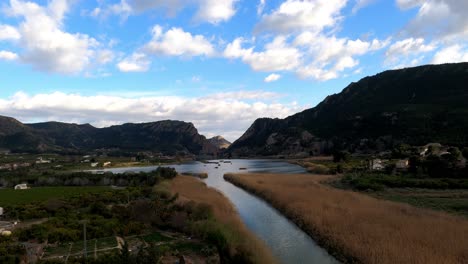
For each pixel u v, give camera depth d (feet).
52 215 233.76
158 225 192.24
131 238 169.07
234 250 136.26
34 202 276.41
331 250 141.79
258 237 162.61
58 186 417.08
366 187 283.18
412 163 372.17
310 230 171.12
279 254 141.59
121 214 214.48
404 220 163.63
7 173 540.52
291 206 221.25
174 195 274.36
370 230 152.05
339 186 313.73
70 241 161.68
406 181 290.35
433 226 150.82
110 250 145.18
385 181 299.38
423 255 117.70
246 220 204.33
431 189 269.44
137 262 102.06
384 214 179.42
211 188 347.97
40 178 437.17
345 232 153.89
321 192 263.70
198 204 209.26
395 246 128.67
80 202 270.46
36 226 180.14
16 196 322.96
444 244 127.03
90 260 125.39
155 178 403.75
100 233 170.60
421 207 200.75
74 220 199.31
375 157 565.53
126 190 330.54
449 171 314.76
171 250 145.18
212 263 129.90
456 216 171.94
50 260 128.16
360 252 128.77
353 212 187.73
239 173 531.50
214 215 192.24
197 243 156.46
